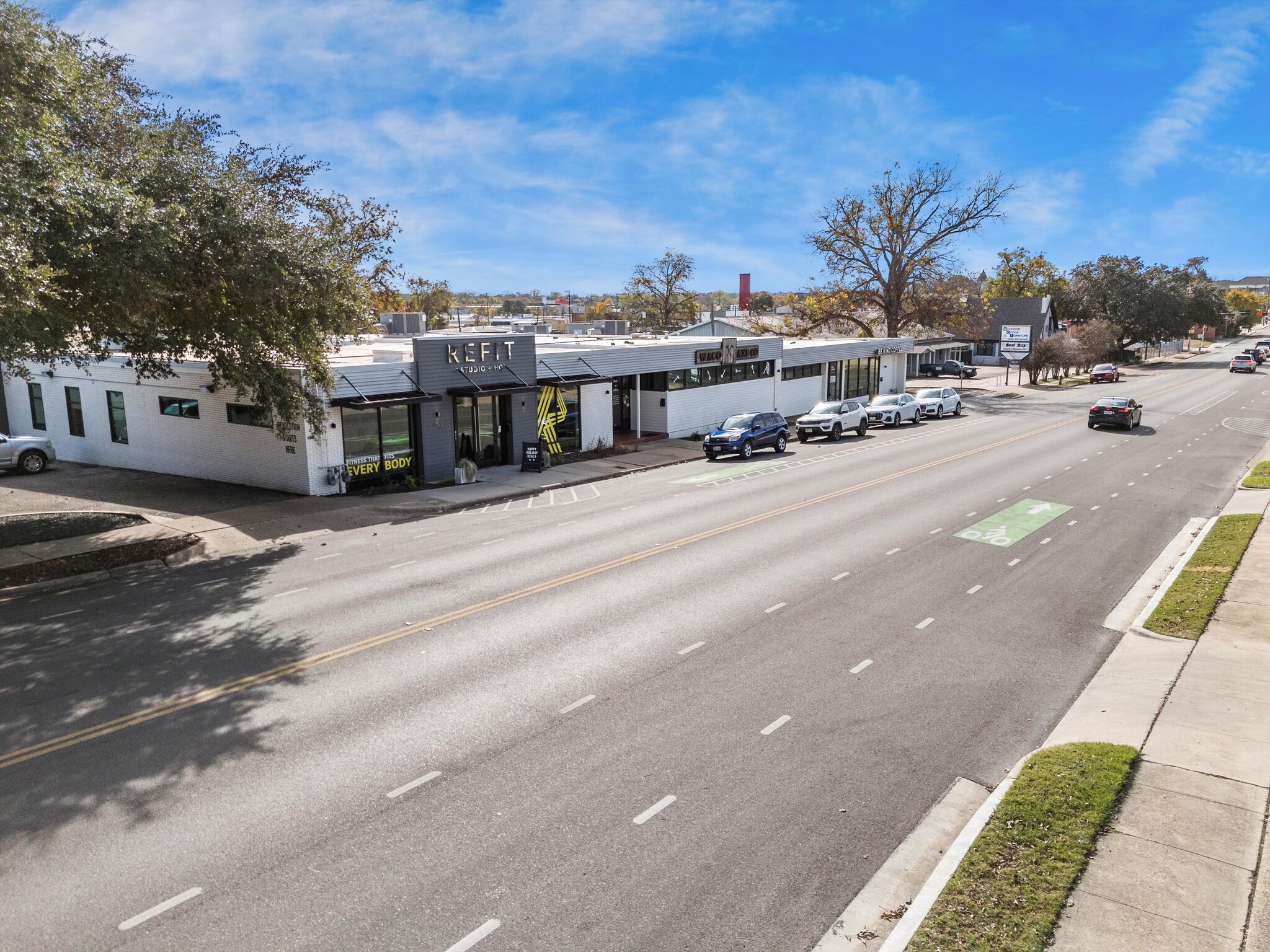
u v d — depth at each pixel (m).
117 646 10.73
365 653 10.46
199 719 8.62
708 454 29.48
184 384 24.83
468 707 8.94
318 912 5.67
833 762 7.78
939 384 63.69
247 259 15.26
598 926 5.55
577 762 7.77
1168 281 88.44
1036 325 83.69
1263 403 45.41
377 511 19.89
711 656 10.39
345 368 21.94
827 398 46.34
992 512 18.81
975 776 7.57
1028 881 5.74
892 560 14.81
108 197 12.64
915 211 59.44
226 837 6.55
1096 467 25.30
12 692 9.30
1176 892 5.61
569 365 29.22
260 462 23.14
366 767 7.65
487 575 14.09
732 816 6.88
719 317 88.06
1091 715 8.66
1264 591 12.17
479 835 6.60
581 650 10.59
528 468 26.20
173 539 16.48
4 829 6.65
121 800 7.09
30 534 16.77
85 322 15.84
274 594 13.05
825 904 5.80
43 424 31.25
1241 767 7.29
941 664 10.14
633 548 15.94
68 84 13.60
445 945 5.37
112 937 5.42
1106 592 13.00
